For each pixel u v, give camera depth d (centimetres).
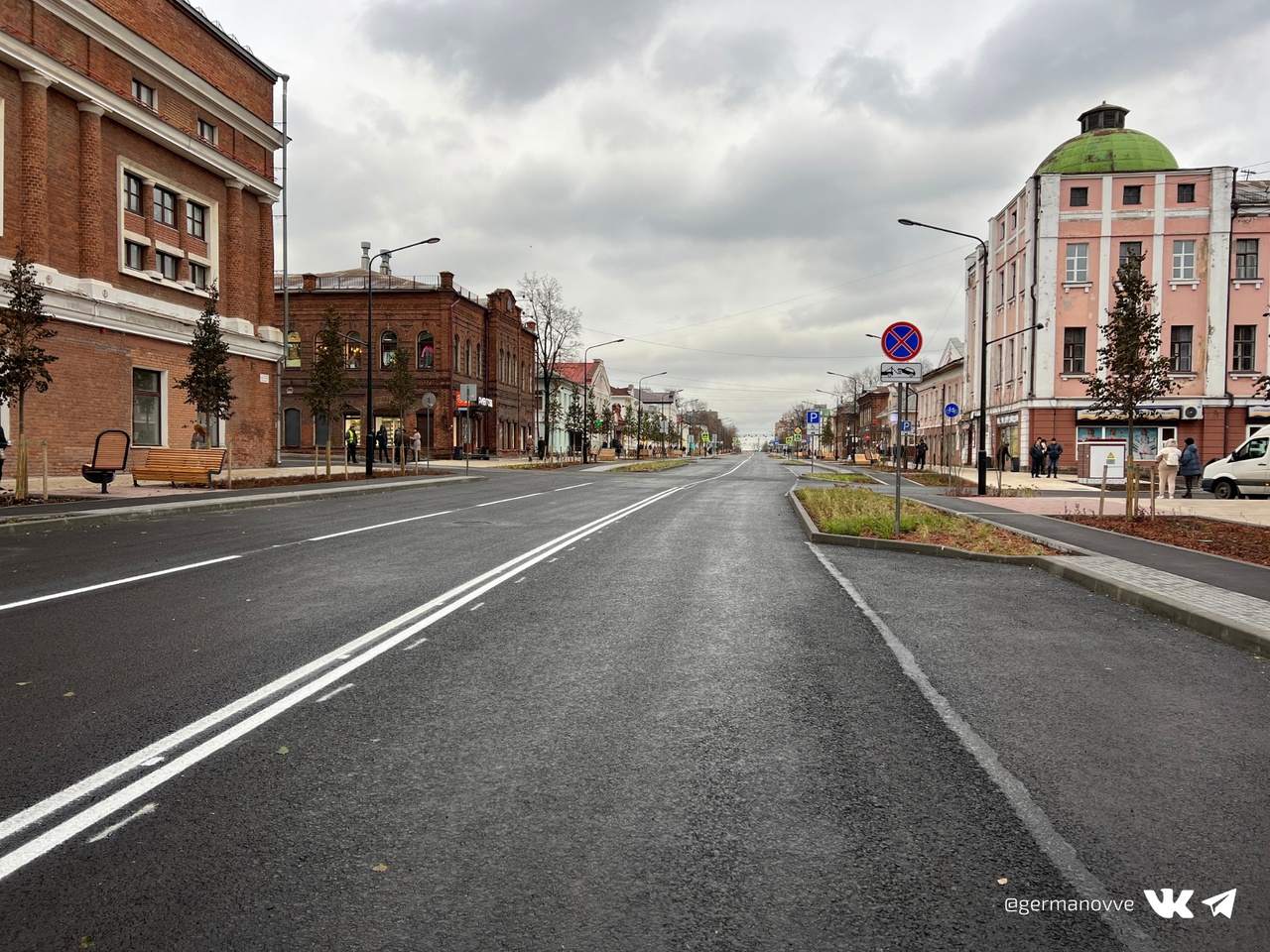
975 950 231
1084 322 3978
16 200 2052
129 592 735
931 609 715
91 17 2222
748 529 1372
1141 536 1280
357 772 347
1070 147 4200
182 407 2636
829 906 251
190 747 371
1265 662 549
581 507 1798
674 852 283
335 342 2830
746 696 457
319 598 717
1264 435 2323
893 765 362
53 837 287
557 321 5897
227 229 2922
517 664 513
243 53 2984
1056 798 329
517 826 300
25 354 1534
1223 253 3853
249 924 239
